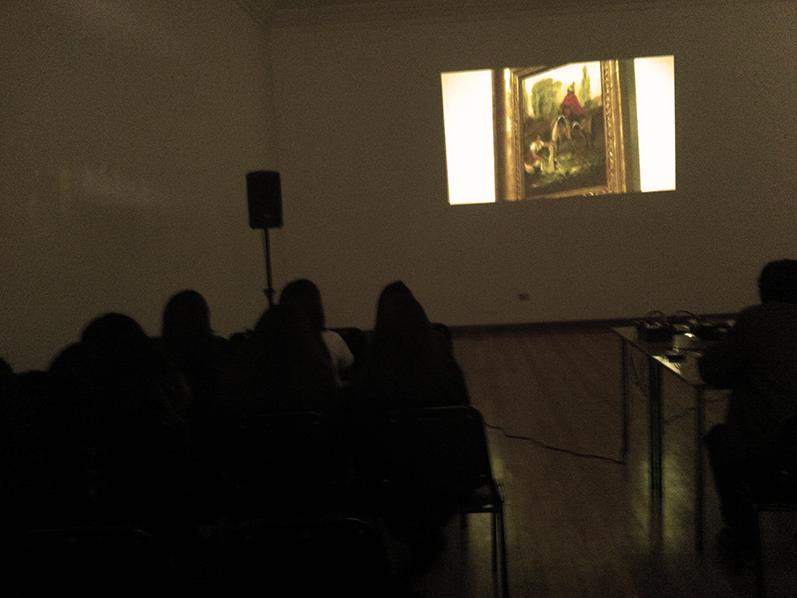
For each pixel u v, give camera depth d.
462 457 2.41
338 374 3.37
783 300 2.60
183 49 5.52
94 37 4.06
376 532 1.64
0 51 3.15
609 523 3.39
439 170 8.33
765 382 2.50
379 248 8.45
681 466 4.07
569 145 8.22
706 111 8.12
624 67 8.11
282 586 1.69
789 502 2.44
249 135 7.30
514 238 8.35
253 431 2.46
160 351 2.48
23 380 2.62
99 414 2.26
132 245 4.48
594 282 8.34
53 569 1.74
